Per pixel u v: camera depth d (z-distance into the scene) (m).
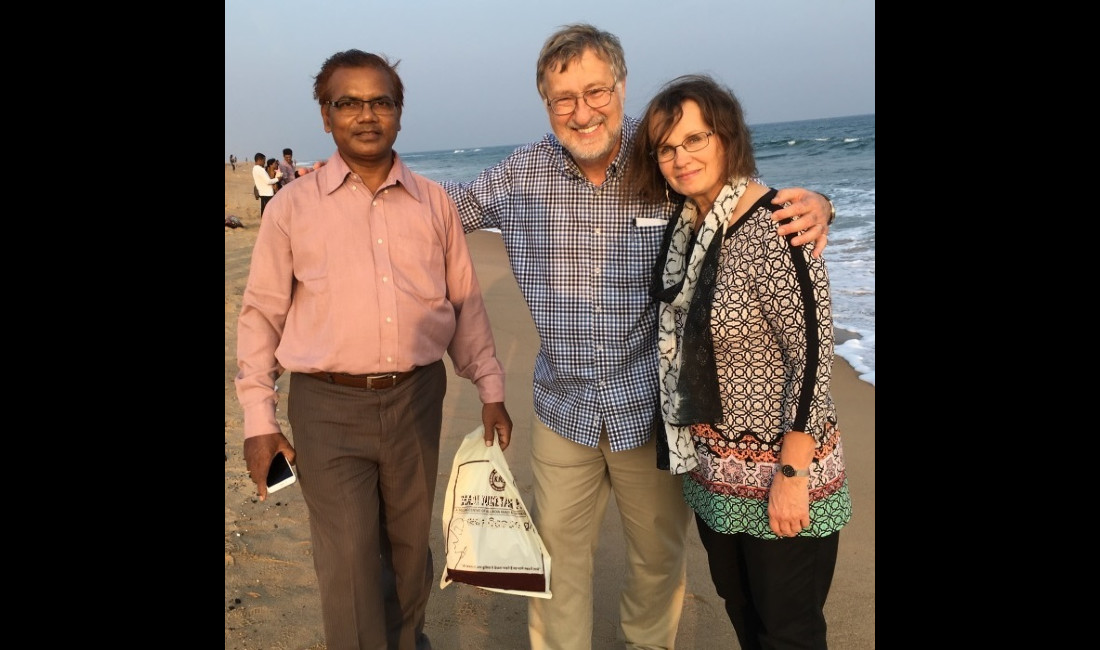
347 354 2.06
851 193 16.98
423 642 2.51
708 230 1.91
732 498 1.93
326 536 2.10
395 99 2.12
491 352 2.51
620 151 2.21
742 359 1.88
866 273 8.38
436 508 3.54
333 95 2.02
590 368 2.25
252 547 3.05
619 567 3.12
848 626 2.65
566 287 2.25
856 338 6.09
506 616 2.76
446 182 2.50
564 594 2.38
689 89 1.89
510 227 2.37
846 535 3.27
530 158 2.32
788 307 1.77
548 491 2.35
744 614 2.11
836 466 1.89
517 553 2.32
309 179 2.13
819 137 41.62
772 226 1.80
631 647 2.48
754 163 1.93
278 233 2.09
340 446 2.11
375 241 2.10
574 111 2.08
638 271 2.21
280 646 2.45
